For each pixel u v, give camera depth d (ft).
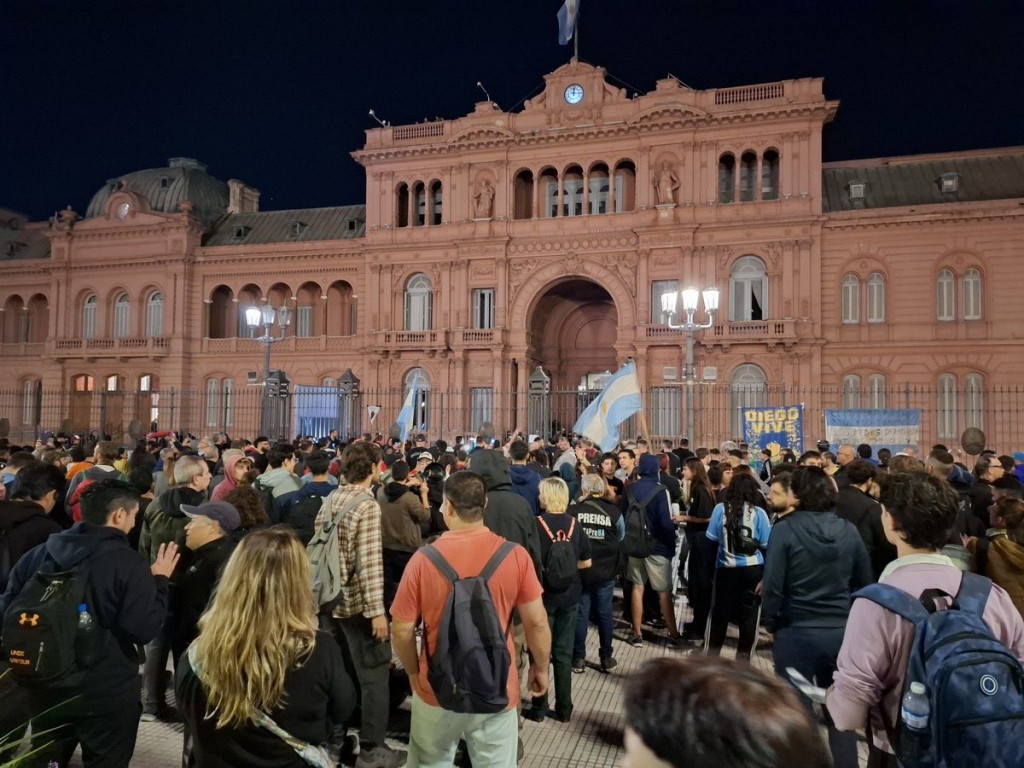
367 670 23.24
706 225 124.47
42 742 16.71
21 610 15.67
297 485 33.50
